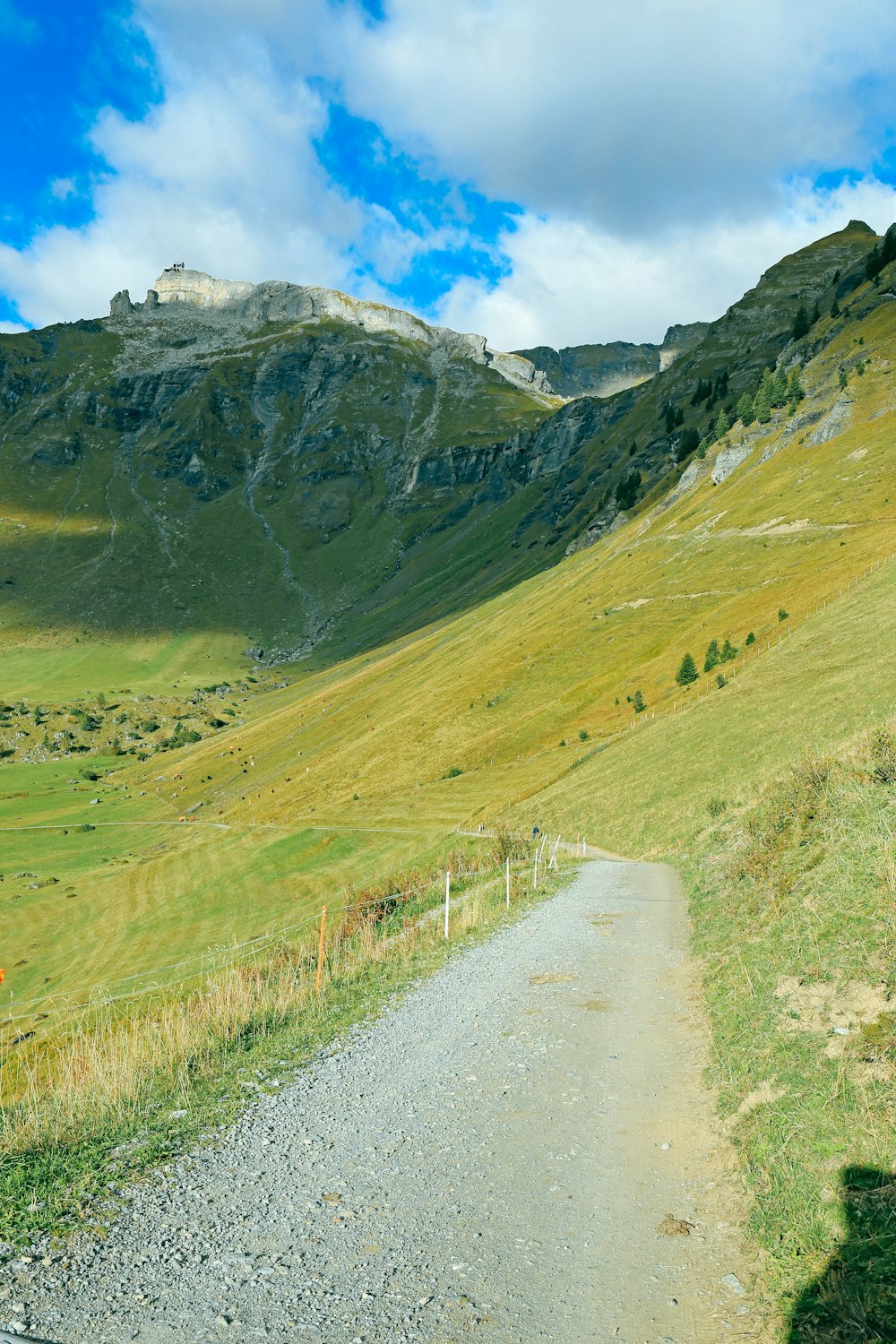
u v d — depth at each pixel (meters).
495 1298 5.77
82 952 66.56
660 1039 11.43
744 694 67.00
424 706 143.50
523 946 19.42
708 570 138.25
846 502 131.25
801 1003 9.80
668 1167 7.66
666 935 19.31
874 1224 5.68
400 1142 8.59
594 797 63.44
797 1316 5.21
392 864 72.44
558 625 150.50
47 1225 7.09
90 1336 5.49
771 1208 6.43
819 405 164.62
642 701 102.00
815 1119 7.21
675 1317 5.48
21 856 131.00
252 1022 14.09
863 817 14.23
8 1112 10.16
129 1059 11.57
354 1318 5.60
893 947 9.27
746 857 19.89
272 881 79.75
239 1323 5.58
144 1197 7.61
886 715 44.16
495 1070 10.71
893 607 68.31
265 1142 8.78
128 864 114.44
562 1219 6.86
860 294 196.88
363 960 19.17
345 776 130.75
